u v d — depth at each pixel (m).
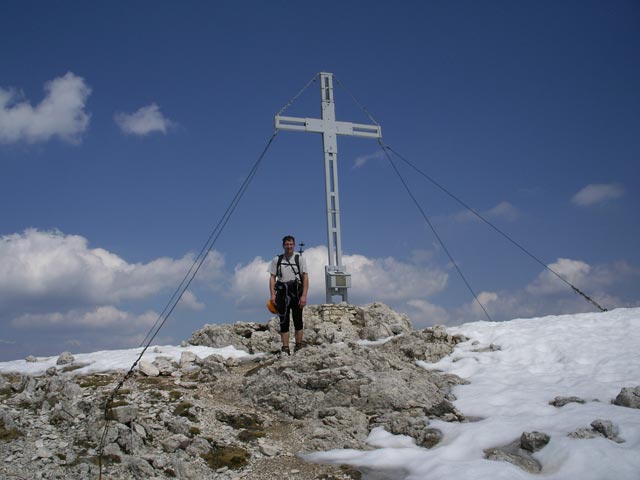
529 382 8.98
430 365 10.39
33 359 12.79
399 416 8.05
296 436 7.98
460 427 7.57
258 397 9.14
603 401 7.98
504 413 7.89
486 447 7.06
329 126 15.93
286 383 9.14
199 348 12.72
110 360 11.84
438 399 8.73
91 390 9.54
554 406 7.95
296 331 10.83
